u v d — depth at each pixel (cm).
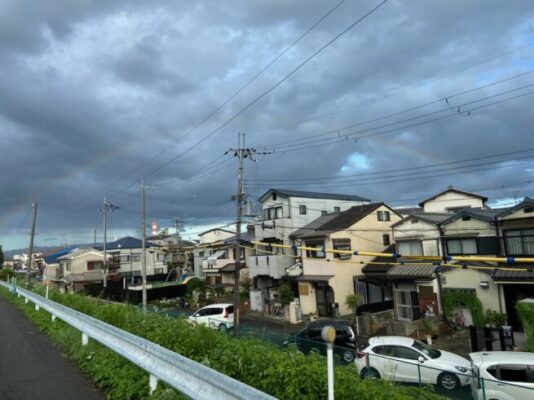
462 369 1173
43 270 7288
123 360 721
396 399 496
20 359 884
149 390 579
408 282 2523
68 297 1728
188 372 485
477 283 2197
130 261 6188
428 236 2500
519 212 2097
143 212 3525
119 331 731
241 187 2625
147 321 947
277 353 600
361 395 487
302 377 504
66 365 816
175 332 771
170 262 6159
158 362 570
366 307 2683
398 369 1237
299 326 2748
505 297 2098
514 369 1004
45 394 627
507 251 2148
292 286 3378
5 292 3312
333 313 2869
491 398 977
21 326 1430
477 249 2264
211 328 780
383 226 3316
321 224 3456
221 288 4272
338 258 2984
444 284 2341
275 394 503
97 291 5241
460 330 2147
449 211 3412
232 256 4641
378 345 1304
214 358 633
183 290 4678
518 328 2048
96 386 667
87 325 970
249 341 711
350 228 3102
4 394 632
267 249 3844
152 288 4459
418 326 2080
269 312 3194
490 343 1653
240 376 568
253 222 4009
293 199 3809
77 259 5991
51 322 1414
